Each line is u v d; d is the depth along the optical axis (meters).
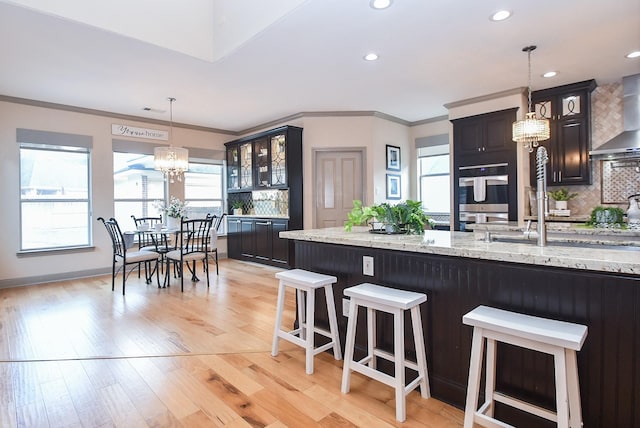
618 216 3.37
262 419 1.80
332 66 3.74
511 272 1.70
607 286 1.43
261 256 6.06
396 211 2.62
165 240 5.26
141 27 3.10
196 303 3.87
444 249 1.85
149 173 6.05
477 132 4.75
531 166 4.62
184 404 1.95
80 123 5.21
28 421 1.80
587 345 1.48
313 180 5.67
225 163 7.00
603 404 1.45
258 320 3.32
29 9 2.57
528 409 1.53
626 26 2.92
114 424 1.78
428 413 1.84
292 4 2.65
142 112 5.55
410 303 1.79
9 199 4.67
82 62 3.56
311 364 2.27
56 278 5.00
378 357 2.29
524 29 2.96
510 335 1.44
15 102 4.68
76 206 5.28
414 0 2.53
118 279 5.10
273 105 5.25
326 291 2.43
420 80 4.19
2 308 3.71
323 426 1.75
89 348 2.70
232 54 3.41
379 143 5.76
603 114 4.36
